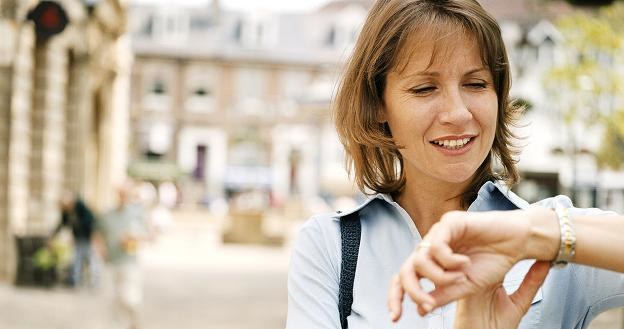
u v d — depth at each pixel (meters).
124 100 23.73
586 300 1.51
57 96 15.80
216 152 52.16
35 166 15.21
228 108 52.16
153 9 52.22
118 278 8.84
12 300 12.39
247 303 13.37
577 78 25.09
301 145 52.66
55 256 14.21
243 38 52.84
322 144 52.34
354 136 1.66
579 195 37.38
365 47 1.61
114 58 21.44
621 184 37.12
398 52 1.53
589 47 23.75
